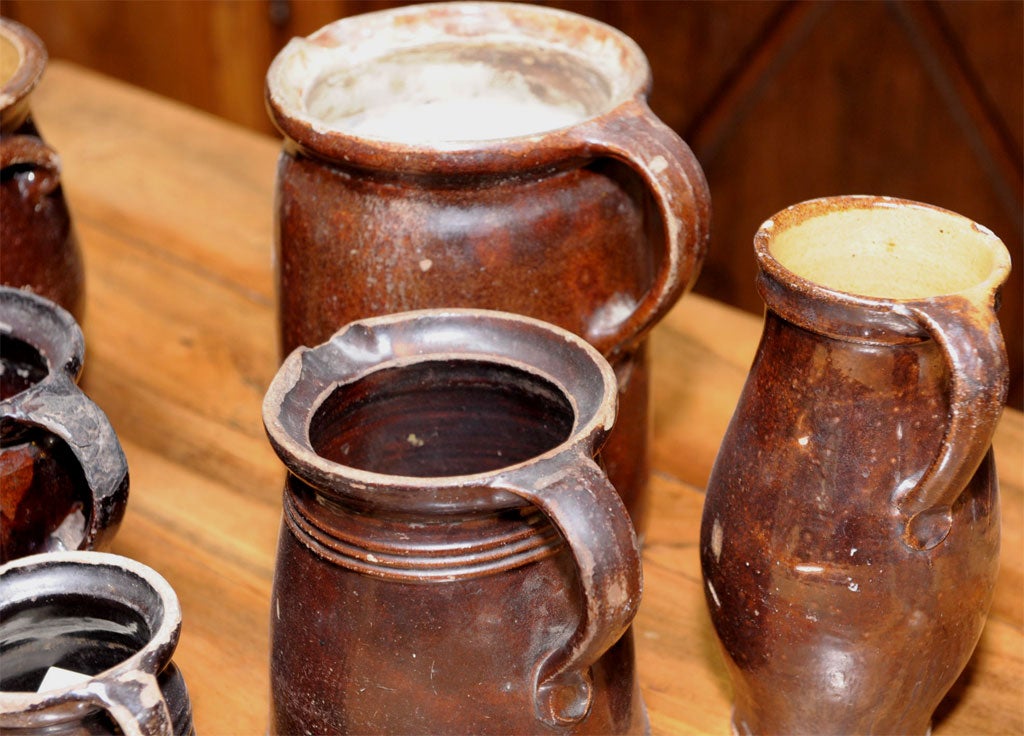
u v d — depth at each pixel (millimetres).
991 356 934
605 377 975
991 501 1004
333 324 1111
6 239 1184
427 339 1020
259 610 1153
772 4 1902
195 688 1109
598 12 2010
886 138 1922
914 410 974
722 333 1360
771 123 1995
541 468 922
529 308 1092
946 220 1011
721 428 1273
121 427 1287
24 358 1093
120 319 1389
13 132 1183
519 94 1219
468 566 945
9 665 982
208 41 2199
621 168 1108
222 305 1403
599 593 917
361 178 1083
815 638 1007
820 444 986
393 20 1202
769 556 1005
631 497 1161
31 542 1060
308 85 1167
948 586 997
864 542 987
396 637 956
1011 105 1818
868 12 1856
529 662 961
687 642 1133
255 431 1283
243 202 1515
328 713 981
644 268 1138
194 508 1222
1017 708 1088
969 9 1791
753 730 1070
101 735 924
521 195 1077
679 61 2004
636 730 1021
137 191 1529
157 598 946
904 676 1014
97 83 1690
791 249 1021
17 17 2240
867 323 956
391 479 922
